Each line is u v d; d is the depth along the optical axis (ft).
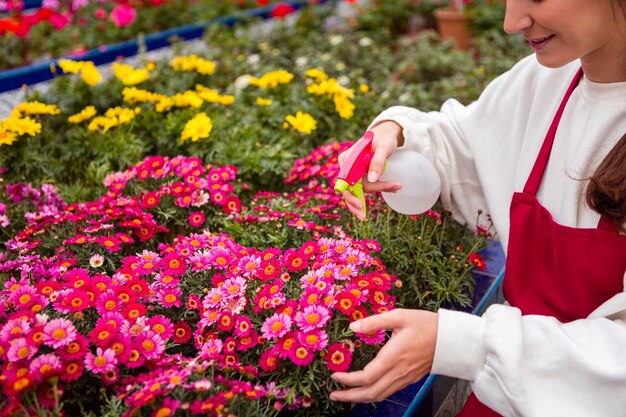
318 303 5.19
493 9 21.47
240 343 5.40
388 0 23.32
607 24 4.11
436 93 14.39
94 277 5.71
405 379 4.37
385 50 17.87
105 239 6.47
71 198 8.95
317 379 5.19
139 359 4.97
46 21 19.67
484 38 18.66
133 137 10.04
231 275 5.84
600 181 4.19
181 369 4.77
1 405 4.53
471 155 6.02
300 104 10.73
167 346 5.42
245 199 8.98
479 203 6.29
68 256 6.51
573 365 4.08
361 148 5.05
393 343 4.27
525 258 5.09
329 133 10.59
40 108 9.78
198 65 12.63
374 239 6.78
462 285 6.88
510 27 4.21
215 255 6.04
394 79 16.30
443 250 7.25
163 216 7.64
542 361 4.17
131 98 10.76
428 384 6.06
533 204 5.00
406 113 5.89
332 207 7.20
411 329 4.29
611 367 3.97
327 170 8.11
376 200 7.37
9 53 18.19
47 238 6.84
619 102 4.58
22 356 4.63
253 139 9.64
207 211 7.90
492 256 8.78
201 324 5.53
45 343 4.74
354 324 4.34
